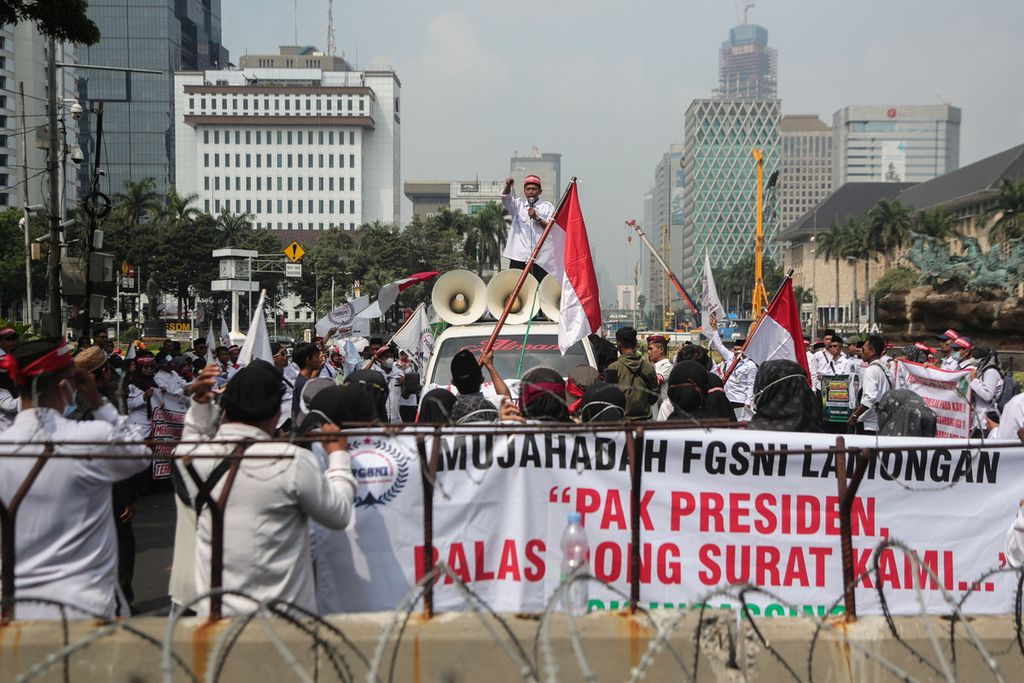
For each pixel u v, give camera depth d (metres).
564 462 4.41
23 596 3.41
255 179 152.25
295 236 149.00
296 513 3.52
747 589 3.28
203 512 3.54
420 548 4.25
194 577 3.79
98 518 3.73
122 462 3.68
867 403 11.06
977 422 11.26
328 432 3.82
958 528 4.59
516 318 9.24
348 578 4.18
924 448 4.13
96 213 17.72
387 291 9.49
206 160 152.12
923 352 14.29
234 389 3.62
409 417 14.08
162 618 3.37
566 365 8.62
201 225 80.25
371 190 156.12
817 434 4.51
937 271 44.50
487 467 4.35
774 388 5.38
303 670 3.06
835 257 108.06
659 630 3.31
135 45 170.62
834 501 4.50
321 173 152.38
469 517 4.30
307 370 8.23
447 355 8.77
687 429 4.46
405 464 4.27
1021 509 4.47
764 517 4.46
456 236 80.38
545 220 9.62
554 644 3.42
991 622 3.64
